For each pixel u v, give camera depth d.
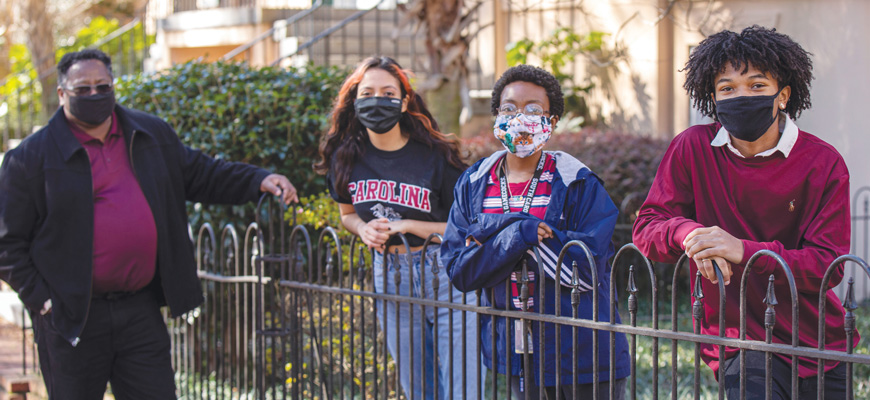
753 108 2.37
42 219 3.69
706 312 2.71
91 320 3.71
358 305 4.64
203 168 4.12
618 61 7.93
